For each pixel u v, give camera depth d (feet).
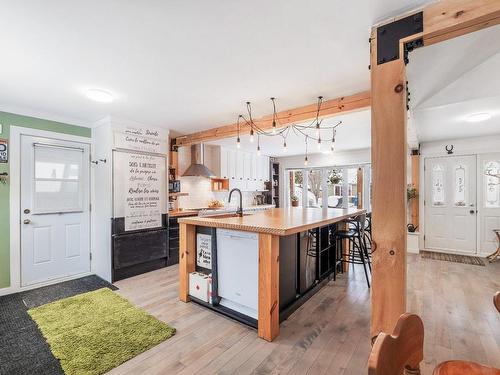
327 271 11.60
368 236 14.29
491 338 7.11
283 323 7.90
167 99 10.00
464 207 16.71
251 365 6.00
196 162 18.94
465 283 11.32
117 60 7.07
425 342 6.95
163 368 5.91
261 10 5.15
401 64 5.17
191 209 18.43
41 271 11.43
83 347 6.66
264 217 10.15
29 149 11.18
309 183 25.59
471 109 10.32
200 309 8.84
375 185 5.33
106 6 4.97
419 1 4.88
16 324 7.91
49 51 6.57
